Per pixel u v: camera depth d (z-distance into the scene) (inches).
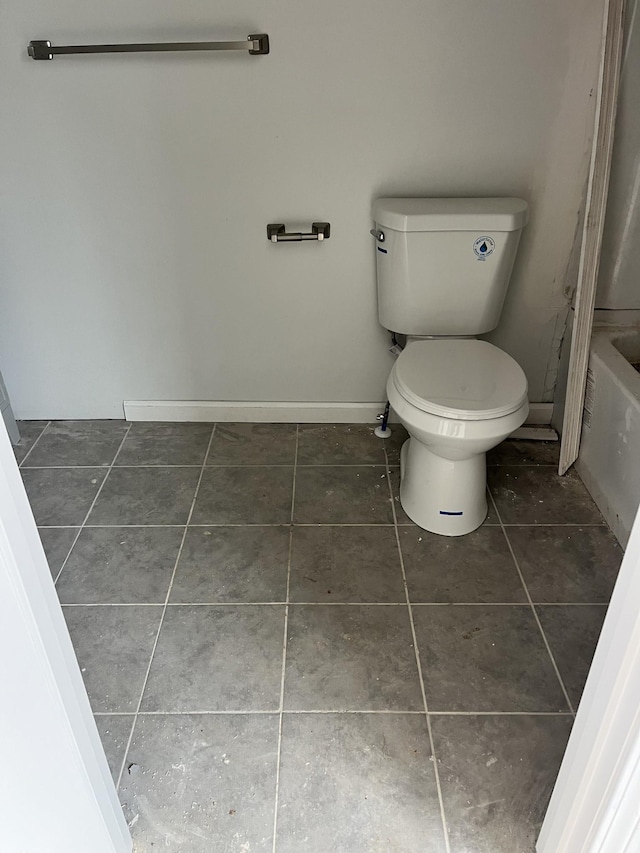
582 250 72.7
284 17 68.2
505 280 76.7
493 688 57.0
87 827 39.9
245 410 92.7
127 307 86.1
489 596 65.7
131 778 50.9
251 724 54.4
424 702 55.9
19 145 75.5
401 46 69.3
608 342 78.4
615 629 32.9
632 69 69.0
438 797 49.3
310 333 87.4
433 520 72.8
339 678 57.9
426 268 74.9
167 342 88.7
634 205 76.0
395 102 72.4
